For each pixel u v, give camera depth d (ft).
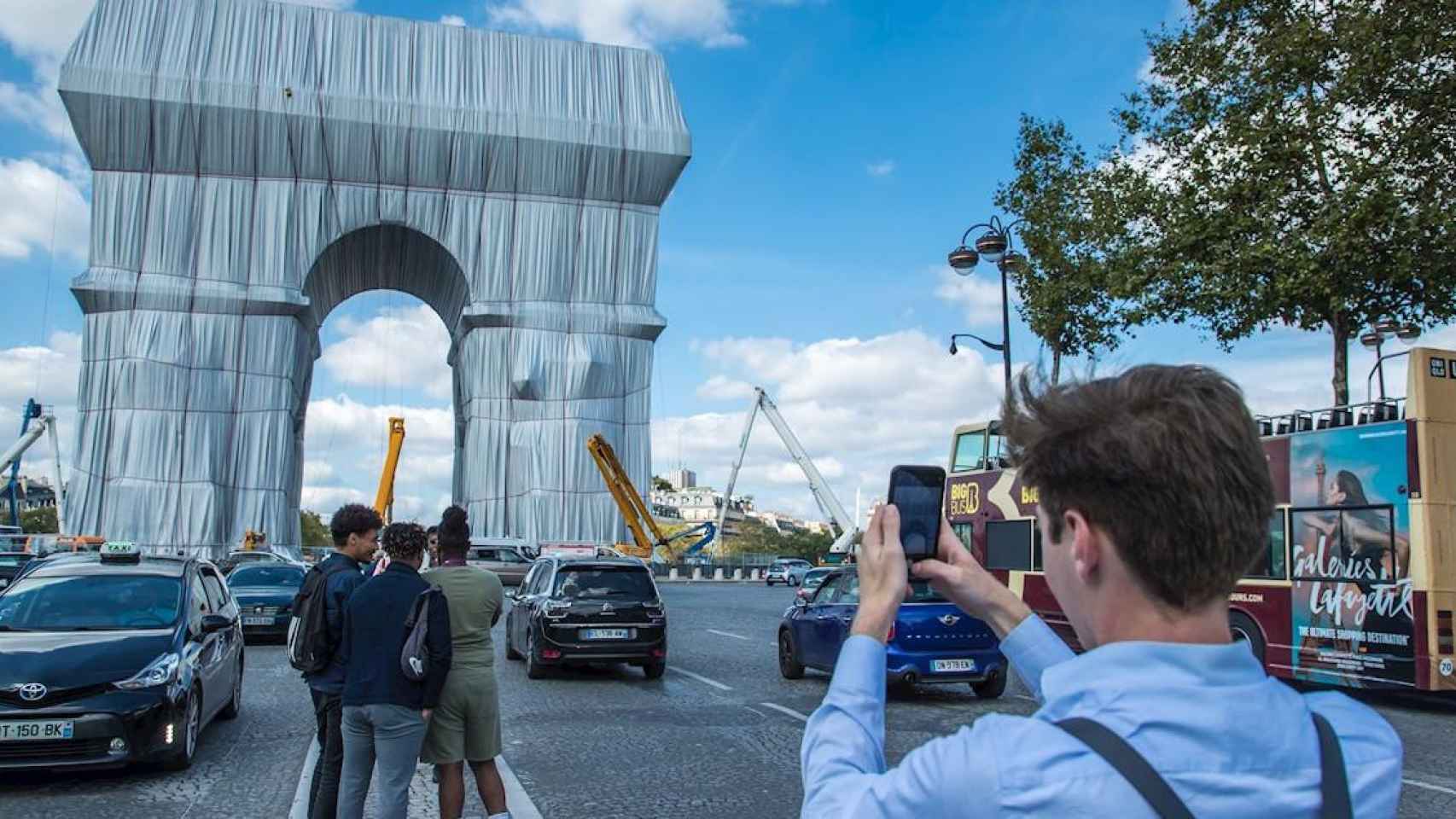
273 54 201.36
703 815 24.39
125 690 27.43
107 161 196.34
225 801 25.64
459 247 212.23
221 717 37.70
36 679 26.84
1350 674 43.27
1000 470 63.10
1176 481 4.33
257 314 199.82
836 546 220.84
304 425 239.09
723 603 128.67
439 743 19.81
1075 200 81.92
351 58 205.36
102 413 191.72
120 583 32.53
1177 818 3.82
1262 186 66.95
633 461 213.87
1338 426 45.11
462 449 238.89
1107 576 4.58
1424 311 66.44
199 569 35.99
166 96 193.67
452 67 210.59
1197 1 71.77
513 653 58.54
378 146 205.16
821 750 4.65
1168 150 73.56
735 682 49.73
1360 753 4.26
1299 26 65.77
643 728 36.45
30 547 146.00
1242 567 4.47
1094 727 4.05
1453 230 60.59
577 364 210.38
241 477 195.62
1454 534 41.11
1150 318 73.15
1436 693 50.47
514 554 168.04
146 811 24.61
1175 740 3.98
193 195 199.21
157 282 195.21
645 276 218.59
